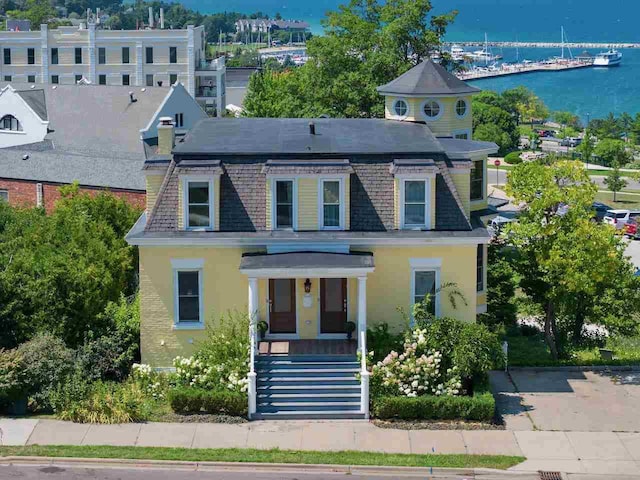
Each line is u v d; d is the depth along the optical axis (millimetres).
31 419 31875
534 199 39750
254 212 35250
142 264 35156
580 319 43906
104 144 80500
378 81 71062
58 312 36656
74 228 42438
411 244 35125
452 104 44812
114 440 30453
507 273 42875
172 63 123562
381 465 29047
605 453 30375
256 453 29672
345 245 35000
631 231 76250
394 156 35750
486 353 33688
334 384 33812
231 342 34438
